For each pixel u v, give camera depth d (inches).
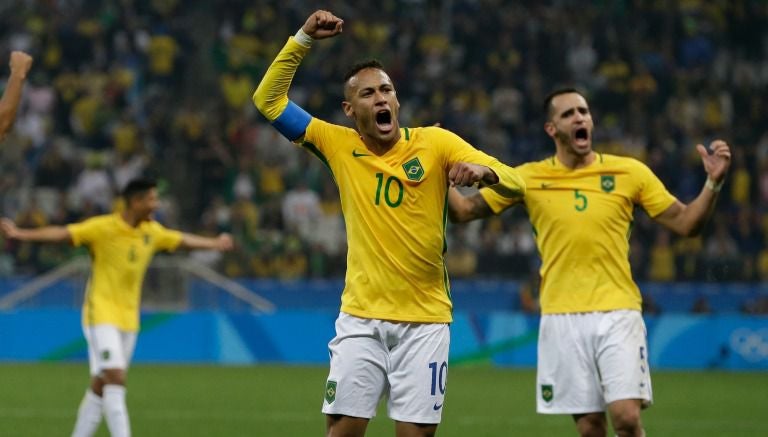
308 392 1557.6
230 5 2768.2
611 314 761.6
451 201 788.0
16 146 2416.3
